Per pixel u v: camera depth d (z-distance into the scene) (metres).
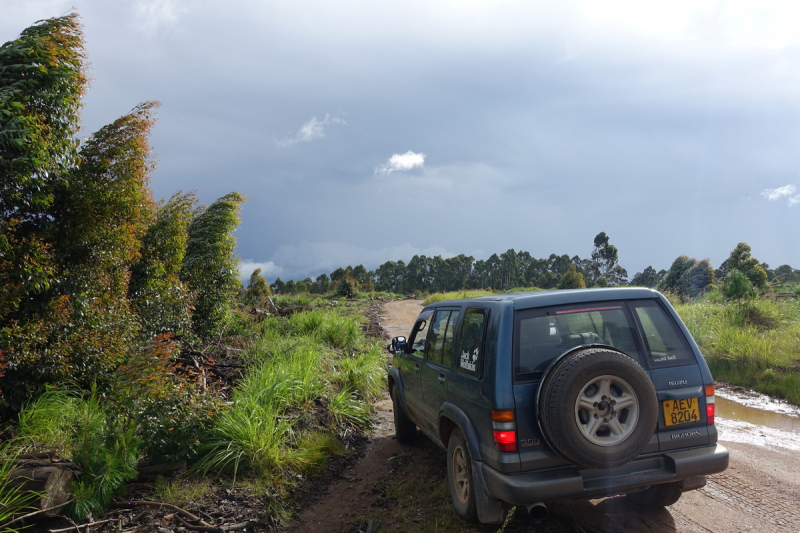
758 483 4.73
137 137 6.83
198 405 5.43
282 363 8.38
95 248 6.46
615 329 3.79
